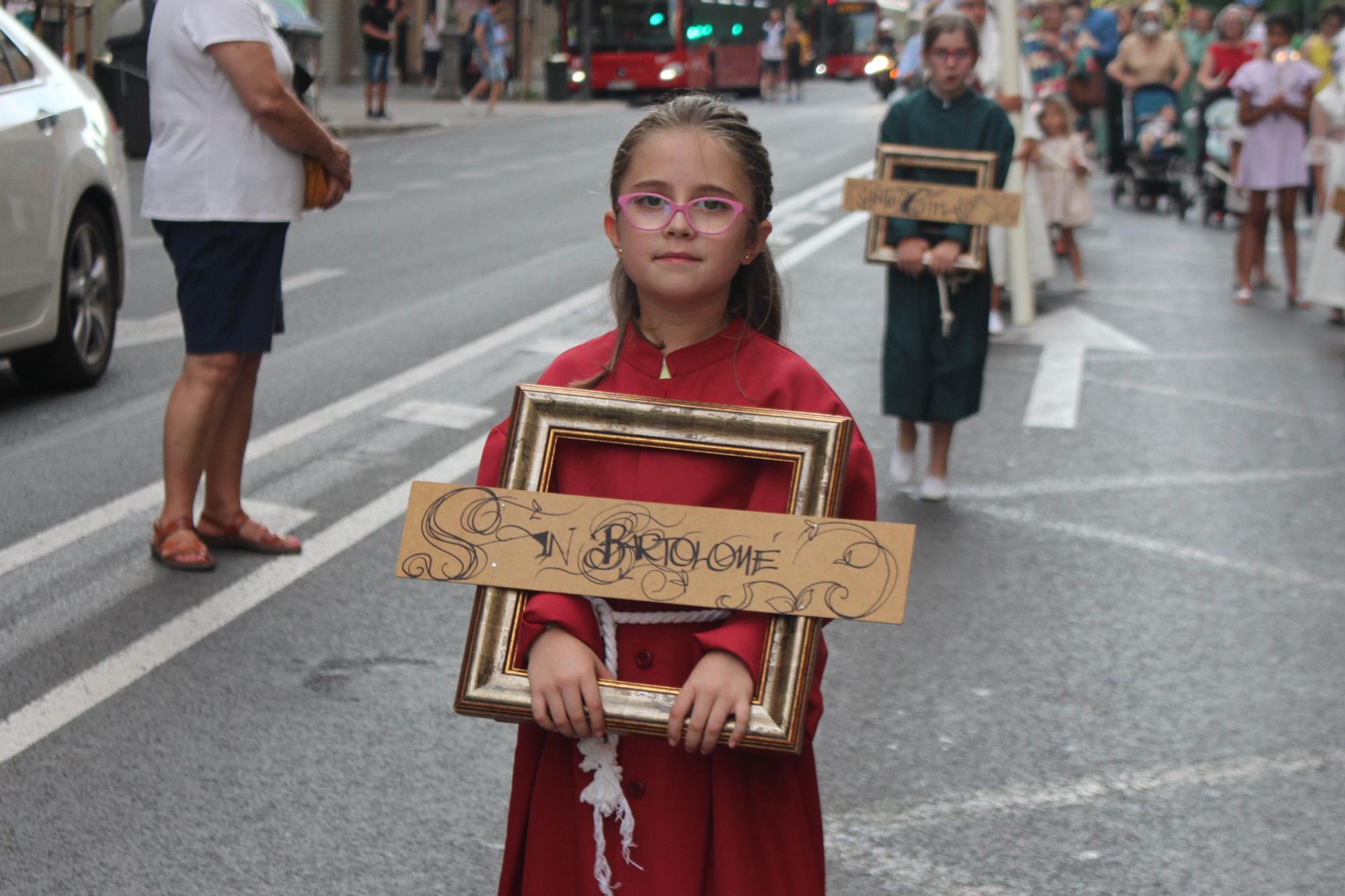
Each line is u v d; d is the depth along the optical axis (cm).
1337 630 498
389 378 780
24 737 379
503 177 1816
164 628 450
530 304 998
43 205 677
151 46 483
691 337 210
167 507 503
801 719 188
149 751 375
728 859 198
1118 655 470
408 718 401
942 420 620
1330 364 943
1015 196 581
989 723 417
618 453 203
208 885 319
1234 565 562
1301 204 1783
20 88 684
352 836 341
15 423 666
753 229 208
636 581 193
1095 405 815
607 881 199
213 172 478
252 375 517
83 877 319
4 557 504
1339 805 376
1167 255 1405
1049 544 580
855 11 5816
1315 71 1138
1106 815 367
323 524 552
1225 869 344
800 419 196
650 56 3509
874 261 598
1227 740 411
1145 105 1702
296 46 1786
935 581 532
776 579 191
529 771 209
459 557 196
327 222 1376
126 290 988
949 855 345
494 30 2970
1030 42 1230
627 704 189
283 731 389
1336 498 655
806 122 2969
